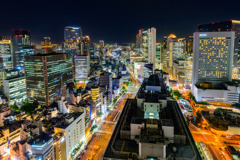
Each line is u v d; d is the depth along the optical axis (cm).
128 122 14588
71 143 19825
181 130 13288
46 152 15725
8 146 19925
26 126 18725
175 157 10331
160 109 18025
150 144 9956
